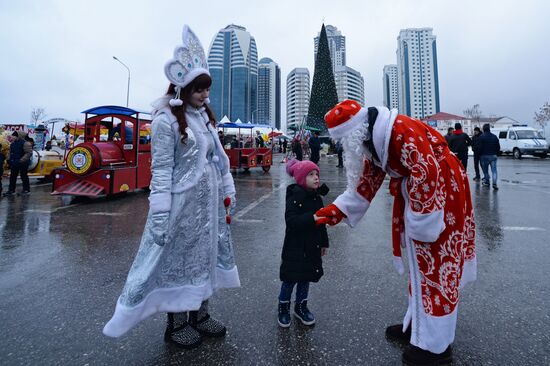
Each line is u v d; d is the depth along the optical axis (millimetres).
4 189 10438
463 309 2525
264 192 9125
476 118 74750
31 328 2328
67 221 5746
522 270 3287
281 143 46188
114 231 5051
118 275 3318
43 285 3072
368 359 1958
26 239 4613
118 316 1830
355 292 2859
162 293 2002
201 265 2076
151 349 2078
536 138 23547
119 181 8250
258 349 2066
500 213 5980
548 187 9344
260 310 2566
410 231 1808
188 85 2039
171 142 1944
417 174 1728
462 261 1883
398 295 2801
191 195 2025
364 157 2088
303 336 2203
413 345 1885
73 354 2027
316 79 37094
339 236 4633
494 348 2035
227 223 2316
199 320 2223
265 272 3336
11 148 9156
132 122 8969
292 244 2330
